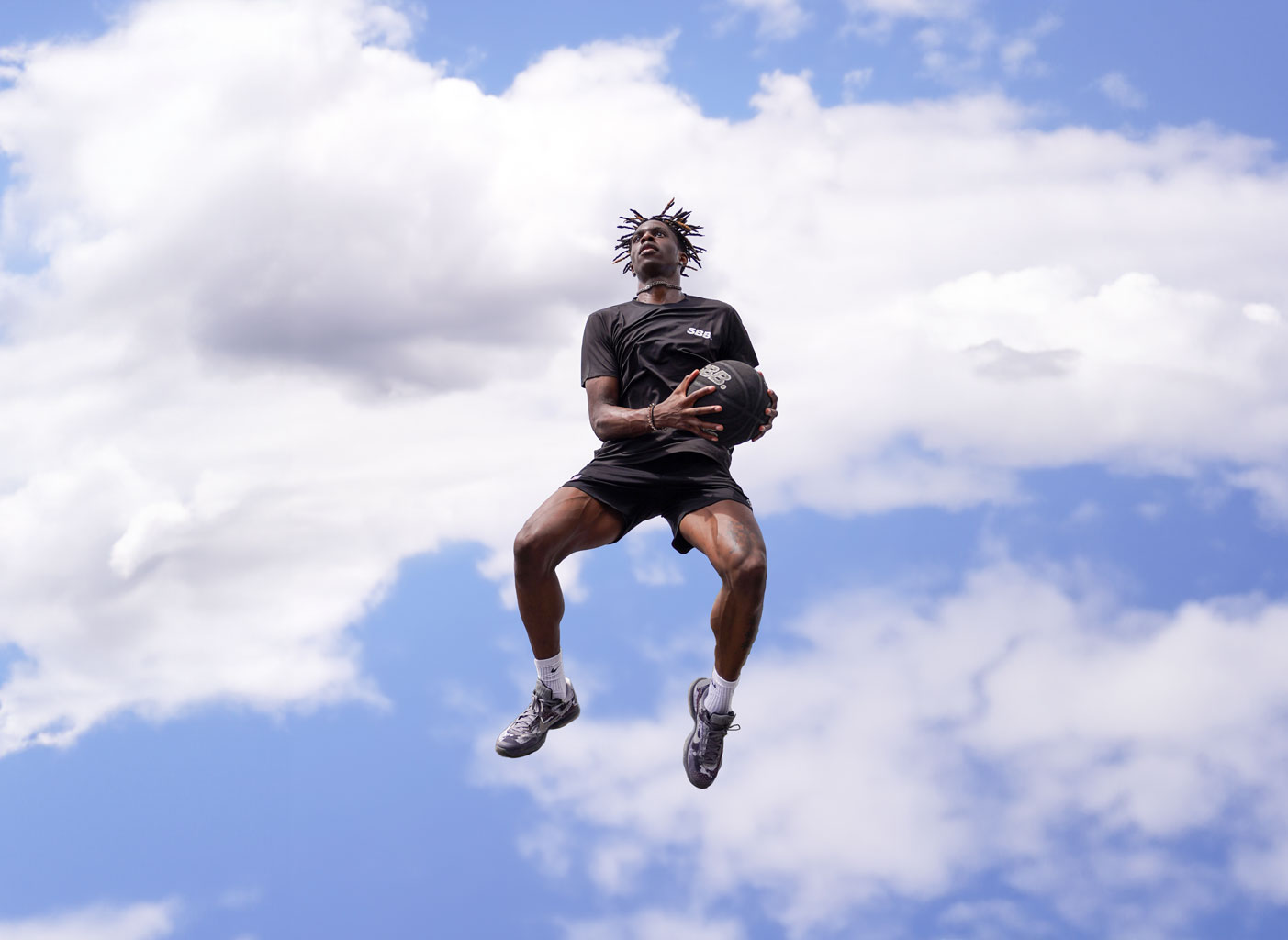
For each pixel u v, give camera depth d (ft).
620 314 12.07
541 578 10.90
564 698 11.66
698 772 10.93
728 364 11.19
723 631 10.47
